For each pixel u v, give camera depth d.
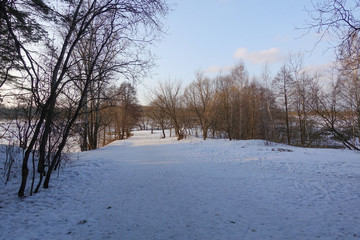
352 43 4.46
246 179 6.82
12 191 5.43
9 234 3.29
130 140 32.56
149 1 6.17
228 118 26.86
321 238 3.14
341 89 16.02
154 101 32.19
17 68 5.65
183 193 5.48
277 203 4.64
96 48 6.68
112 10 6.18
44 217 3.98
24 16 5.82
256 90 30.05
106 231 3.47
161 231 3.46
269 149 13.66
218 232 3.38
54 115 5.65
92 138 20.00
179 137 28.06
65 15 6.24
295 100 25.00
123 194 5.49
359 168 7.53
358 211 4.06
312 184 5.97
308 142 23.38
